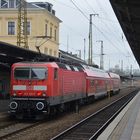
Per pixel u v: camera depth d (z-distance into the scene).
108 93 60.34
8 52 28.14
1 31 74.31
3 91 37.81
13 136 18.22
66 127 22.30
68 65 30.91
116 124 21.48
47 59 26.84
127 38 34.72
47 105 24.92
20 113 25.38
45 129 21.20
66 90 29.20
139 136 16.67
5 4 74.19
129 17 23.02
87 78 39.28
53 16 79.62
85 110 35.62
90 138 17.09
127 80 174.75
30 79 25.11
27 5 72.94
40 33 72.75
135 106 38.38
